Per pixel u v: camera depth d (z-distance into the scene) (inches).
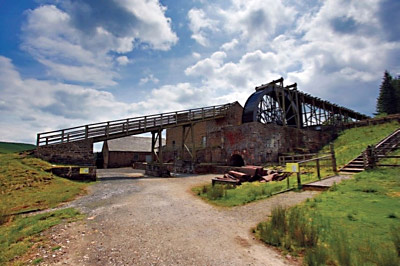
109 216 237.6
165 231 191.6
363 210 193.3
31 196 338.3
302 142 887.1
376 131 774.5
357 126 940.6
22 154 562.9
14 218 245.0
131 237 178.7
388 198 218.8
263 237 167.8
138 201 310.8
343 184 292.5
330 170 414.9
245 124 749.9
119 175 713.6
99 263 138.2
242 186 394.6
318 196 255.9
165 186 456.8
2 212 252.2
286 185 349.1
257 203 272.4
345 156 512.1
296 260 135.7
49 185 416.2
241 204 276.8
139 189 417.7
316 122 1103.6
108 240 173.2
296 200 262.4
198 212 251.9
